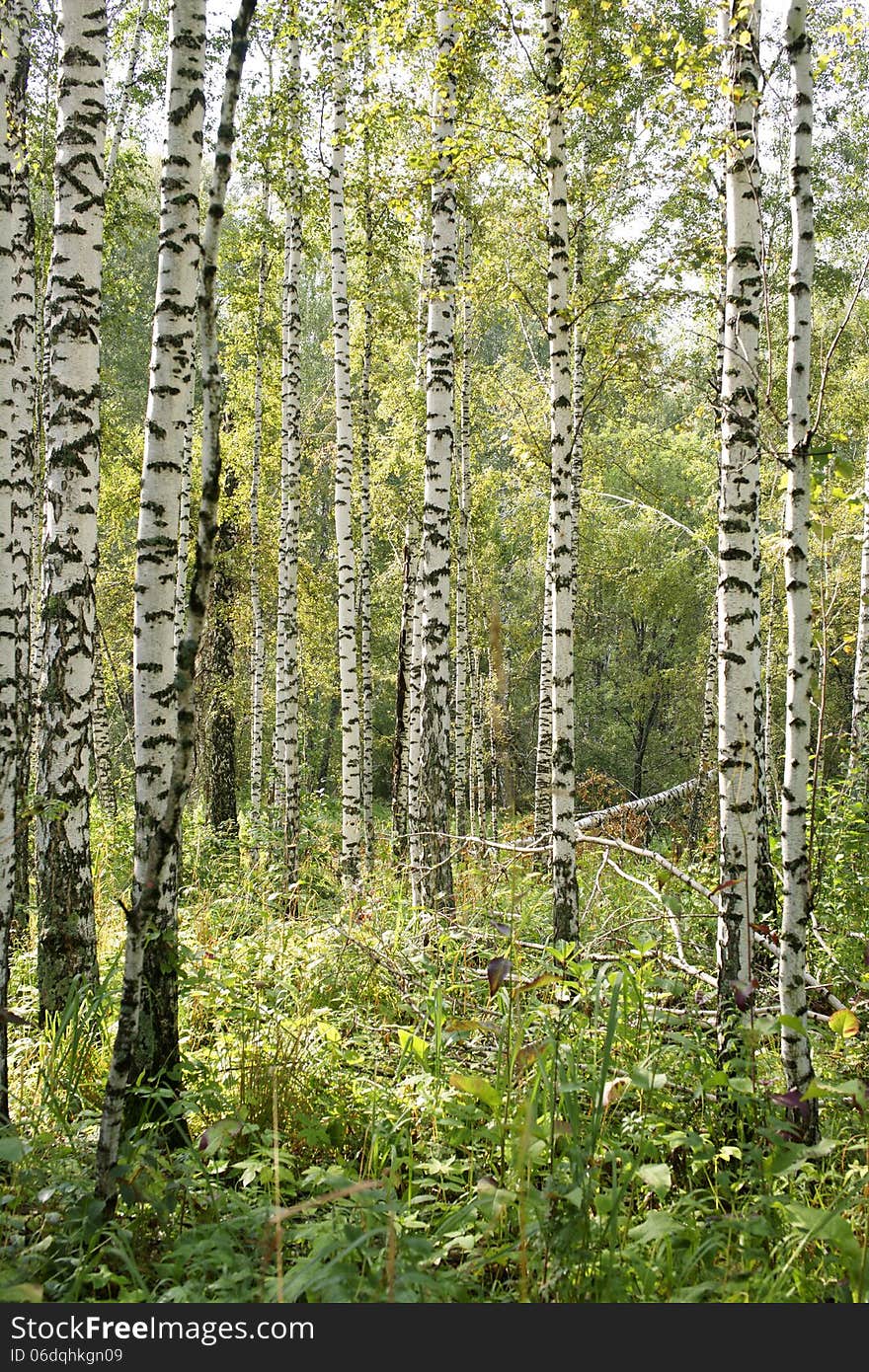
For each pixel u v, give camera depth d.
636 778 27.31
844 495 4.36
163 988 4.27
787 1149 3.26
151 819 4.29
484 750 19.03
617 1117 3.93
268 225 14.38
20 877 7.71
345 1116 4.14
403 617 15.20
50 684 5.65
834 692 18.53
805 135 4.10
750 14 4.65
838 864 7.13
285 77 11.48
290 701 12.27
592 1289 2.83
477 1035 4.94
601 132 12.13
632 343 9.09
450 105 8.13
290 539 12.95
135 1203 3.37
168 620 4.42
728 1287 2.73
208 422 3.16
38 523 10.78
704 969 6.02
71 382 5.69
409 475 16.14
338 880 9.98
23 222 7.49
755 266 4.79
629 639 27.27
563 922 6.46
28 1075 4.62
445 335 8.30
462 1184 3.46
